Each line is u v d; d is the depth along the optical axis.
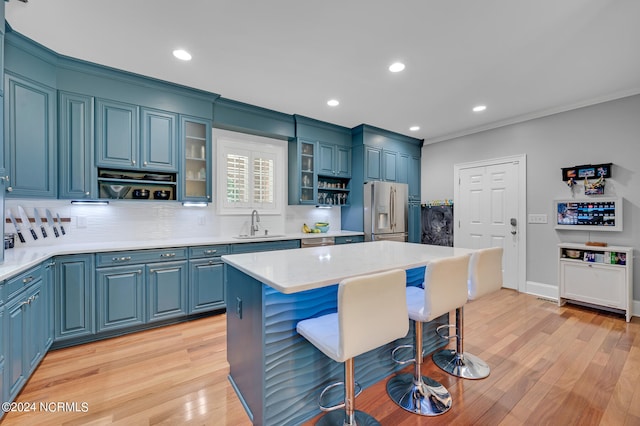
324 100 3.46
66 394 1.81
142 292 2.71
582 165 3.47
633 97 3.15
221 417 1.61
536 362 2.18
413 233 5.17
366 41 2.27
